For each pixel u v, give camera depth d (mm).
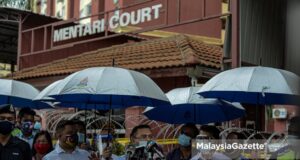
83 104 8141
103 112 10844
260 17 9391
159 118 8250
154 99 6477
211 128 5734
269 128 11367
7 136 5773
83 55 16281
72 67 14734
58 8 26484
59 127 5273
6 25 18875
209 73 11438
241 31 9742
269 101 6977
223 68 10016
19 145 5836
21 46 18141
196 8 15805
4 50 21609
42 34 18359
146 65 11945
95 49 17688
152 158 6559
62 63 16109
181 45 12773
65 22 16094
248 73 6137
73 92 5957
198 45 13312
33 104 9383
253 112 11828
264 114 11867
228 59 9953
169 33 16578
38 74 15352
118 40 17953
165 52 12664
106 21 14516
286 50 2752
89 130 9711
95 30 14875
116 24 14258
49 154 5227
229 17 10031
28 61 18203
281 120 10945
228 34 10023
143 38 17344
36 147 6598
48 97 7121
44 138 6617
